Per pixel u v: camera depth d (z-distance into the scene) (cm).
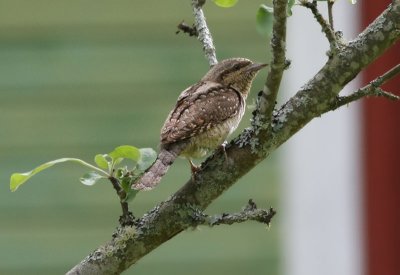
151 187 618
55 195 1266
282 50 583
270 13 647
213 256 1275
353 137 1216
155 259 1275
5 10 1287
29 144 1271
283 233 1252
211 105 795
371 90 628
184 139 770
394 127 1213
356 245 1218
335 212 1220
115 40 1289
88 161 1272
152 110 1277
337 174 1220
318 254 1221
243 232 1270
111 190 1268
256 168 1248
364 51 630
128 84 1281
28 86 1279
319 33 1198
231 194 1254
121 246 631
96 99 1283
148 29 1288
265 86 610
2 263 1256
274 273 1261
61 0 1291
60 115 1279
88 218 1267
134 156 607
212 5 1270
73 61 1284
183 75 1284
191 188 638
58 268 1264
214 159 642
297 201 1227
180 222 630
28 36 1294
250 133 639
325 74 632
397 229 1216
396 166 1213
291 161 1231
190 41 1289
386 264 1210
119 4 1291
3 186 1261
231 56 1267
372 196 1217
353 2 646
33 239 1264
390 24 629
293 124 633
